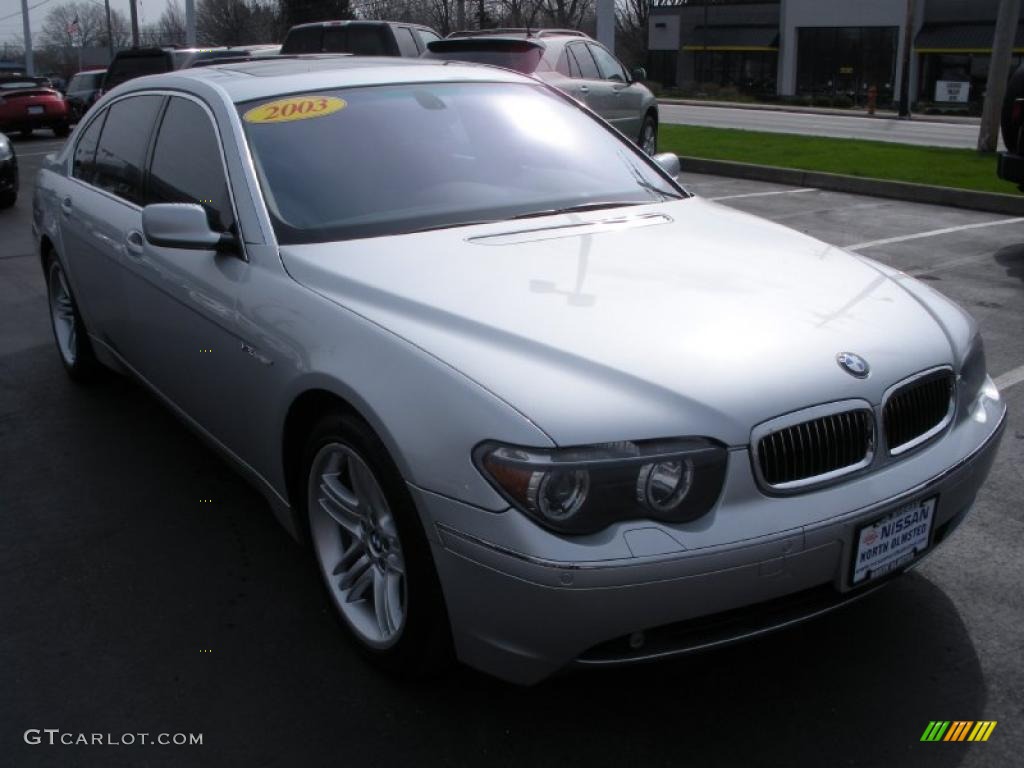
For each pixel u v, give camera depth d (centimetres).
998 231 949
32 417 499
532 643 237
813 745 261
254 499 407
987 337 602
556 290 288
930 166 1362
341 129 370
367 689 287
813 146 1680
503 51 1241
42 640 313
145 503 404
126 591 340
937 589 331
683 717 273
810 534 242
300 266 314
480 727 271
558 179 384
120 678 294
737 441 239
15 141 2339
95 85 2627
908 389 271
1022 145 873
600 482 230
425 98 397
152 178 409
